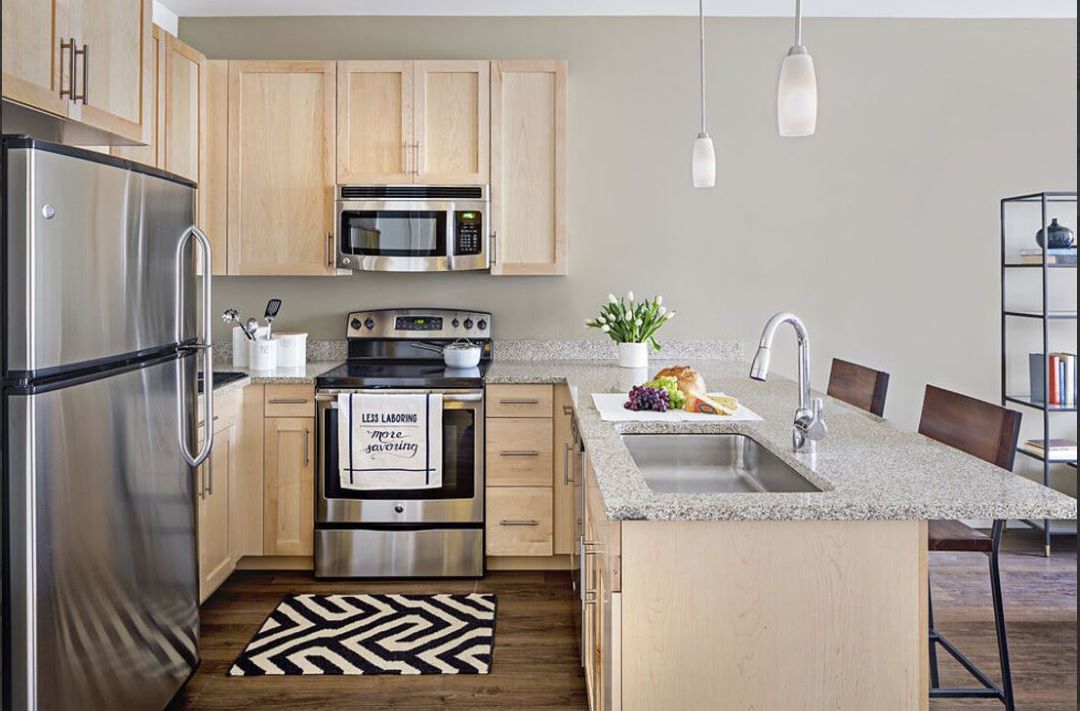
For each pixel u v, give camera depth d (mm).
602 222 4102
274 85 3773
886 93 4074
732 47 4062
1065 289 4102
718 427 2389
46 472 1712
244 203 3795
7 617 1683
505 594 3350
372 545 3512
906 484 1689
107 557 1949
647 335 3846
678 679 1584
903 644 1576
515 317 4129
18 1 1953
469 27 4039
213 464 3170
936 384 4137
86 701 1863
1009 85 4074
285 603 3242
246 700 2492
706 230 4105
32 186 1664
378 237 3744
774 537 1572
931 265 4117
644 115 4070
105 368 1960
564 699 2502
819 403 2109
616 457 1956
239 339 3879
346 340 4105
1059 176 4094
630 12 4008
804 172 4094
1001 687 2541
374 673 2666
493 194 3773
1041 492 1619
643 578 1575
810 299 4125
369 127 3770
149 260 2158
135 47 2547
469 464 3514
